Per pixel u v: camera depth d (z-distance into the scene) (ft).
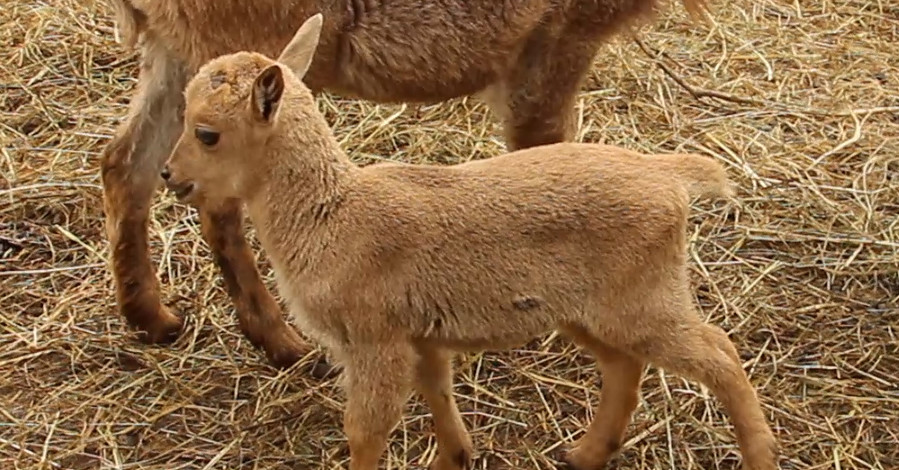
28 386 16.51
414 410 15.98
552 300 12.89
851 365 16.92
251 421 15.97
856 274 18.79
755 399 13.58
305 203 12.66
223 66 12.58
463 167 13.16
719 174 13.37
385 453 15.33
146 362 16.99
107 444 15.60
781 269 18.89
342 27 15.37
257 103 12.22
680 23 26.23
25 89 23.22
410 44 15.70
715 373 13.32
